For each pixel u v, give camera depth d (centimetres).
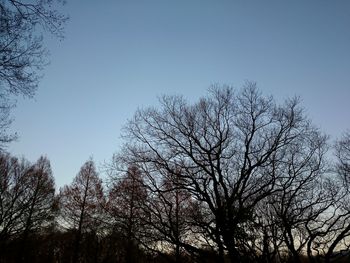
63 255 3916
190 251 2166
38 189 3825
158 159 2362
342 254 2359
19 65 1008
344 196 2430
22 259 3872
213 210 2189
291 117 2395
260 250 2142
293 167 2388
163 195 2283
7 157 3672
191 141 2361
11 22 964
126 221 2309
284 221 2231
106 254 3409
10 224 3600
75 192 3612
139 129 2431
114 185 2391
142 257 2780
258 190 2236
